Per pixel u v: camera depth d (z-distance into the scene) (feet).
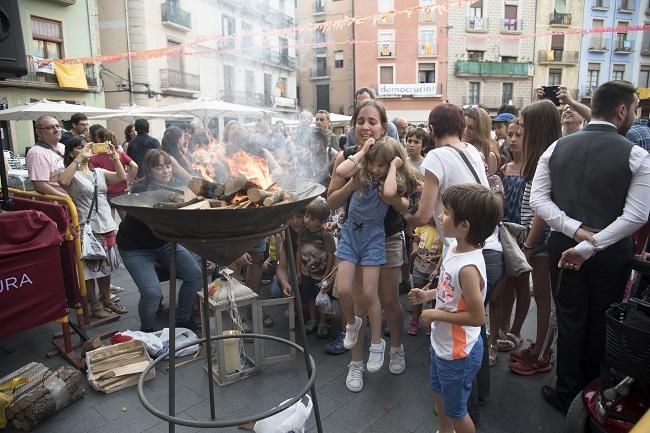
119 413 7.96
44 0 49.03
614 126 7.06
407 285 13.44
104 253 11.62
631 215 6.51
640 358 5.46
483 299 5.82
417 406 8.05
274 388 8.73
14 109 28.25
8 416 7.57
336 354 10.07
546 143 8.93
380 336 8.90
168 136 14.21
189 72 58.03
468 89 96.63
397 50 94.58
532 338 10.64
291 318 9.71
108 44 57.72
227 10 50.47
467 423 6.23
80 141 13.26
